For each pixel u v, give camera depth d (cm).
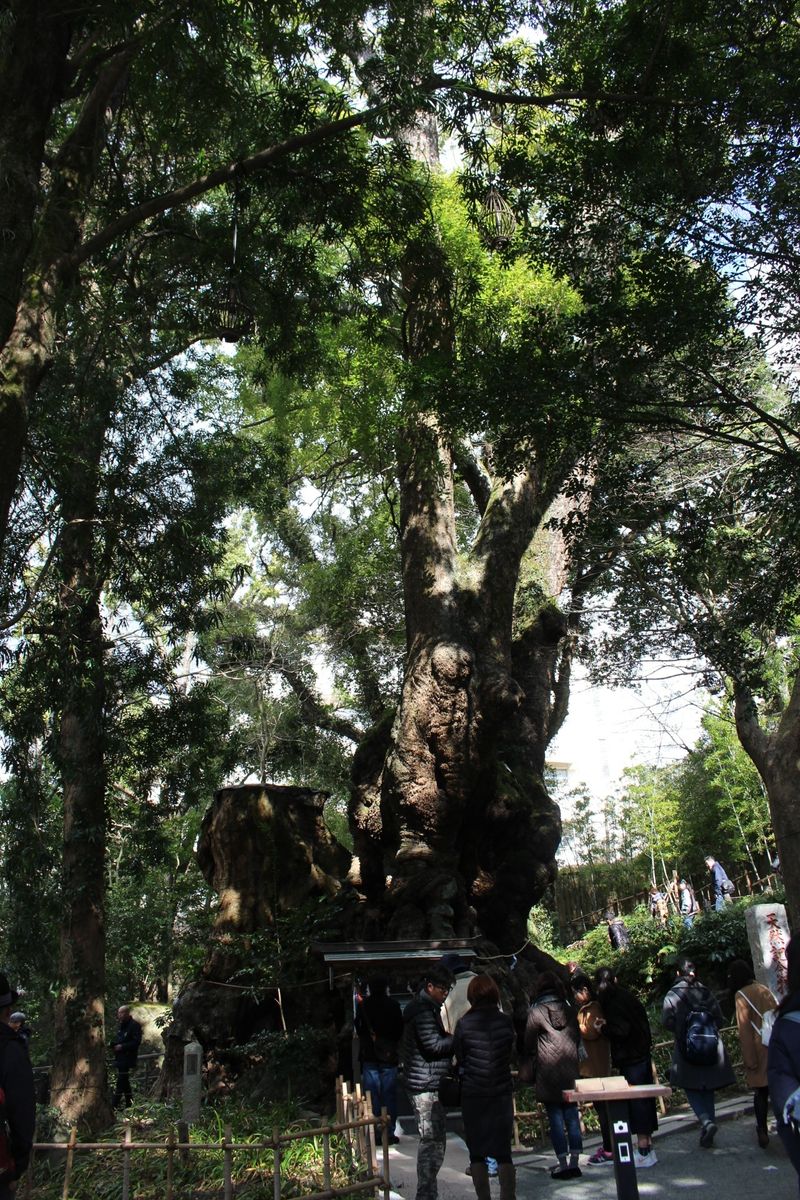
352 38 1242
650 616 2030
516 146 1317
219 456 1480
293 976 1392
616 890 3616
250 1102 1250
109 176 1373
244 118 1185
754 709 1809
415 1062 683
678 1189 743
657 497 1510
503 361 1139
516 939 1562
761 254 1109
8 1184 447
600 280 1170
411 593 1619
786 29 1147
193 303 1515
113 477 1270
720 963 1870
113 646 1361
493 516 1719
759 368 1563
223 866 1537
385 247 1438
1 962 1377
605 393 1105
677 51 1109
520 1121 1025
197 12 1041
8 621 1201
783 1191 714
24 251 927
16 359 874
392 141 1547
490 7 1184
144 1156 926
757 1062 855
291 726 2402
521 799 1612
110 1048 1894
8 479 833
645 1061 831
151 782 1488
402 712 1513
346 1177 770
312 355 1477
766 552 1648
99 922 1380
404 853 1451
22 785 1232
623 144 1145
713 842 3447
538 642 1925
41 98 974
